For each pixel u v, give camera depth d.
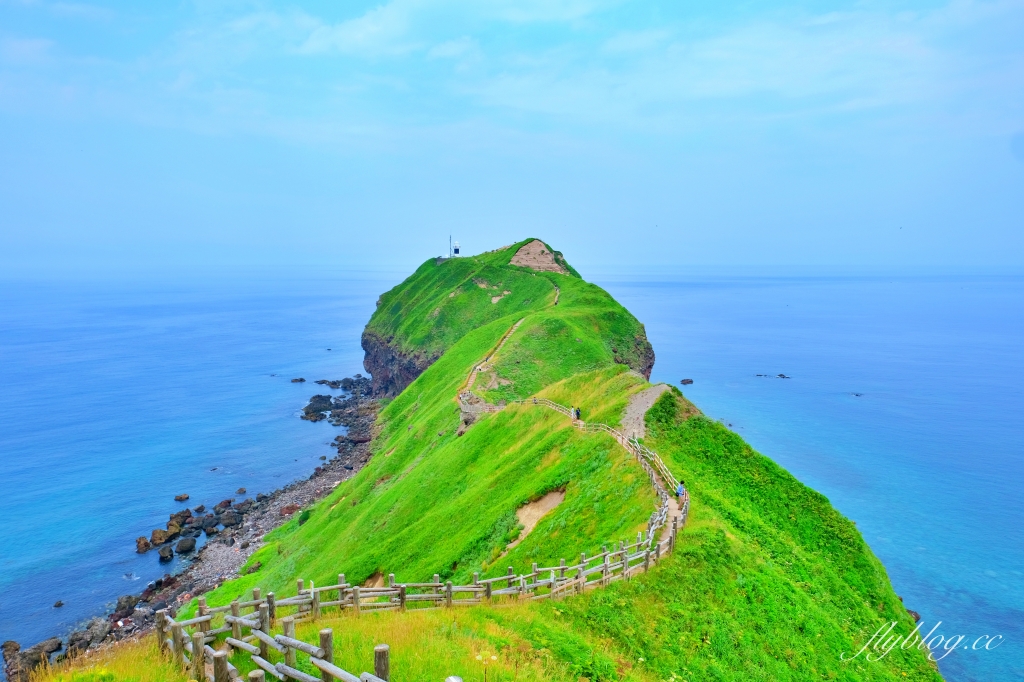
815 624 26.38
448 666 15.30
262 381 174.62
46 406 144.50
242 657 15.37
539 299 130.75
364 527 57.84
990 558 72.25
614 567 23.58
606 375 57.62
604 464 39.09
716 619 23.31
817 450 110.25
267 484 97.56
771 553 31.28
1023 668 52.59
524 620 19.77
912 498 89.62
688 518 30.14
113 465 105.00
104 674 14.20
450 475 57.28
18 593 64.12
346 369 194.62
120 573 68.62
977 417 132.50
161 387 165.25
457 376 93.38
